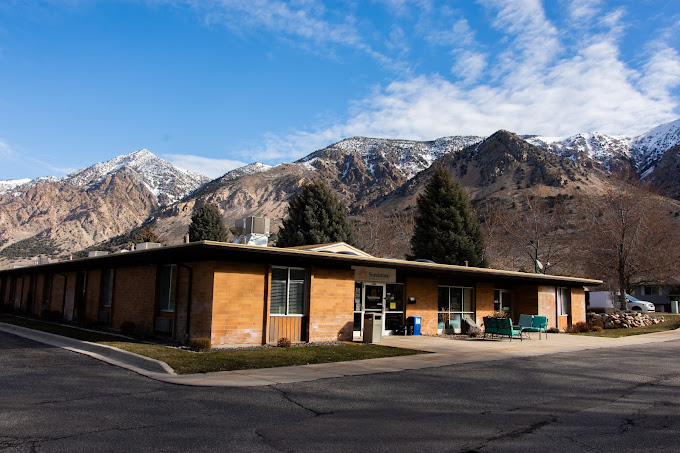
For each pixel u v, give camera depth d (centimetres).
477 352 1503
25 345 1439
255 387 914
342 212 4609
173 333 1580
